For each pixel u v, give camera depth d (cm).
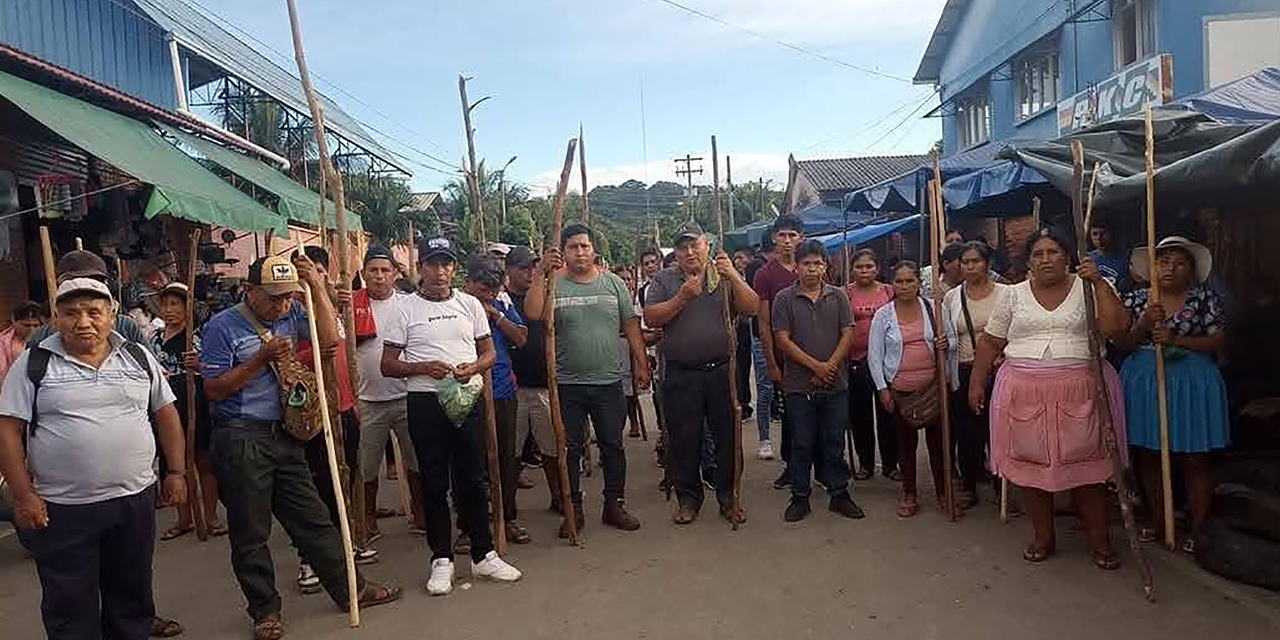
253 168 1312
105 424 385
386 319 588
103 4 1098
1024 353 502
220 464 439
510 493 592
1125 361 530
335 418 496
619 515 617
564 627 451
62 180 865
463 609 479
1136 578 479
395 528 648
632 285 1215
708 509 660
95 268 430
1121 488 464
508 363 596
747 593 487
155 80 1212
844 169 3253
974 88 2008
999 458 518
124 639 414
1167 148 590
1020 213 1108
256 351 440
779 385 668
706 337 609
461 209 3469
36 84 923
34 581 556
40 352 382
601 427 616
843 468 624
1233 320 626
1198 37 1290
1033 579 486
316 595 511
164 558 592
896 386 611
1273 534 461
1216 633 408
